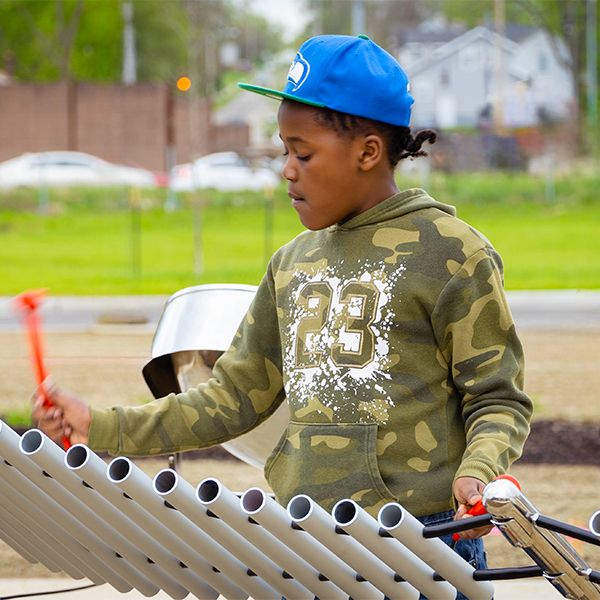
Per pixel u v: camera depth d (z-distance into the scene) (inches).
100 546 153.1
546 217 1632.6
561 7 2945.4
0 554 302.4
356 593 134.9
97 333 703.7
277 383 175.0
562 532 120.6
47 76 3186.5
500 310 154.5
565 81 3186.5
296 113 158.1
